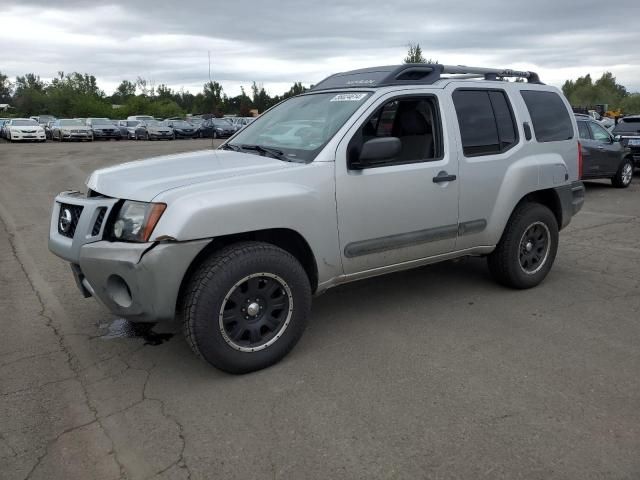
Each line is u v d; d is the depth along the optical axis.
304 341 4.15
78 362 3.84
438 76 4.65
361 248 4.07
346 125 3.99
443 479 2.61
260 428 3.03
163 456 2.79
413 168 4.25
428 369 3.68
